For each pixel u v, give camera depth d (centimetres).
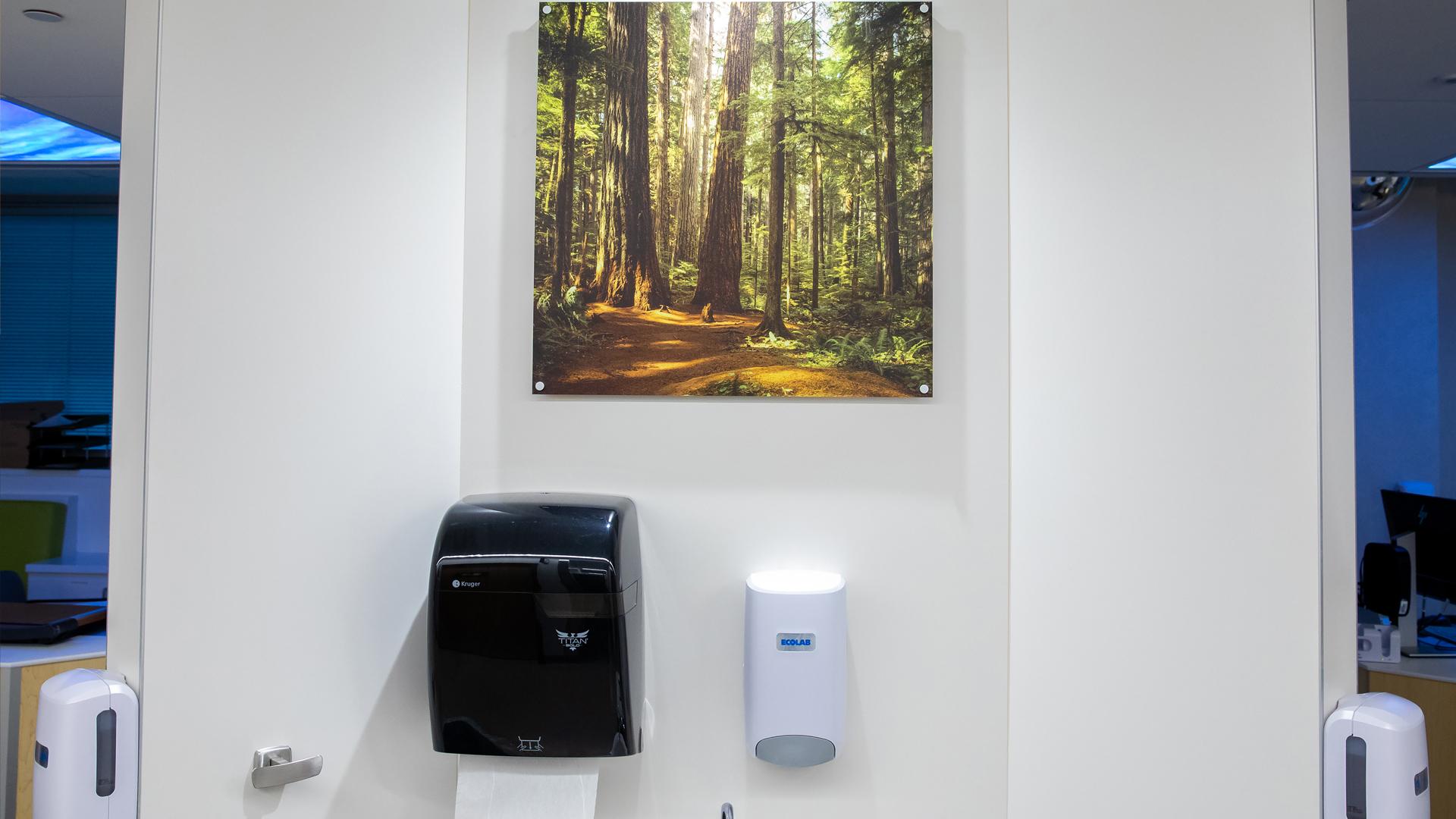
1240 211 125
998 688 126
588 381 125
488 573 110
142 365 112
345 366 119
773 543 126
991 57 128
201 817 112
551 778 115
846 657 122
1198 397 125
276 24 117
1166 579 125
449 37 125
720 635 126
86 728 105
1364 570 240
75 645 183
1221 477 125
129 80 113
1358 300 322
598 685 111
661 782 125
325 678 117
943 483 126
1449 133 276
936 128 127
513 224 126
